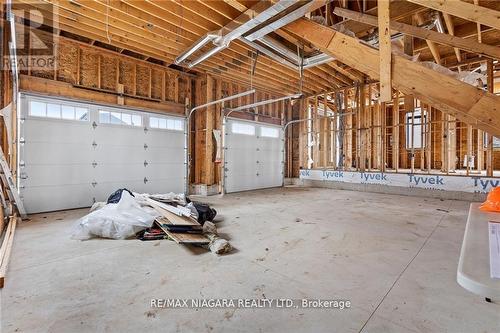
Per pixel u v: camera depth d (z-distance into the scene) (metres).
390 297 1.96
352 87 8.20
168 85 6.89
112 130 5.82
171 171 6.93
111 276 2.29
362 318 1.71
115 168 5.88
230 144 7.76
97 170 5.60
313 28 3.26
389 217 4.45
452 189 6.29
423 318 1.70
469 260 0.79
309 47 5.18
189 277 2.28
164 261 2.62
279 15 3.46
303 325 1.64
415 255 2.77
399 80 2.44
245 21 3.94
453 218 4.35
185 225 3.25
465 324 1.63
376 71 2.73
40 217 4.50
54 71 5.00
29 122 4.73
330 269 2.44
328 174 8.80
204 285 2.14
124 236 3.30
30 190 4.75
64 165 5.15
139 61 6.24
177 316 1.73
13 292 2.01
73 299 1.92
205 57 5.18
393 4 4.13
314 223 4.06
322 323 1.66
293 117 10.05
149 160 6.46
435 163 10.28
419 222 4.11
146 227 3.45
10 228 3.66
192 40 5.07
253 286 2.12
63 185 5.14
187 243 2.92
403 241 3.21
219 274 2.34
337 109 8.67
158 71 6.64
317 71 7.16
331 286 2.12
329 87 8.62
